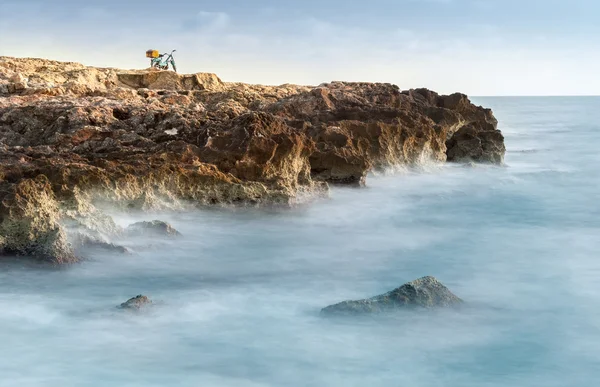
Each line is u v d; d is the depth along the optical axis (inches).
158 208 713.6
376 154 1132.5
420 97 1555.1
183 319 470.3
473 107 1545.3
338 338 437.1
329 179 977.5
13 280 535.8
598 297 530.6
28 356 408.8
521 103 7495.1
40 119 984.9
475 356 415.5
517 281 575.5
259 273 591.5
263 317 476.1
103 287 536.4
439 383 381.7
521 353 421.7
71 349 419.2
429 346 427.8
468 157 1395.2
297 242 705.0
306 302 510.6
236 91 1418.6
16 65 1422.2
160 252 627.8
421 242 727.7
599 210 946.1
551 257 664.4
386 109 1254.3
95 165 728.3
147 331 448.5
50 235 565.6
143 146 866.1
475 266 627.2
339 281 571.5
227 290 539.5
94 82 1419.8
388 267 620.7
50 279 540.4
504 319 477.1
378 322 457.4
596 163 1525.6
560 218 887.1
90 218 610.5
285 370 394.0
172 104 1171.9
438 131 1293.1
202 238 686.5
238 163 802.8
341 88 1561.3
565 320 478.3
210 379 382.6
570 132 2529.5
